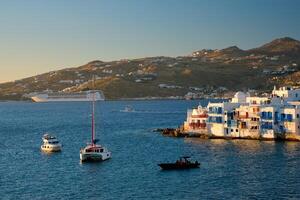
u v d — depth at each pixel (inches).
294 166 5310.0
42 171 5393.7
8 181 4852.4
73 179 4906.5
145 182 4692.4
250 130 7687.0
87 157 5944.9
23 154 6815.9
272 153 6190.9
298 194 4133.9
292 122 7322.8
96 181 4783.5
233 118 7869.1
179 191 4308.6
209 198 4052.7
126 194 4239.7
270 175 4886.8
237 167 5339.6
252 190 4291.3
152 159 6092.5
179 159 5757.9
